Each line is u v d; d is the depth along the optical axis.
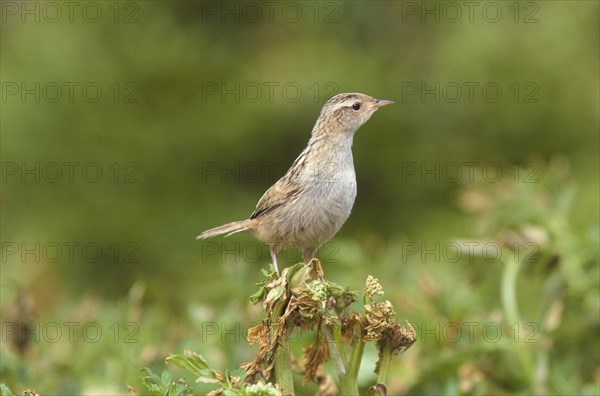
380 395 4.21
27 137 15.23
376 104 7.18
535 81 15.07
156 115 15.41
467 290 6.64
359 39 15.58
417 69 15.34
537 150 15.17
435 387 6.00
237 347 6.14
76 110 15.32
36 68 15.38
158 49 15.36
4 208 15.20
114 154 15.21
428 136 15.30
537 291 7.80
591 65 15.12
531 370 6.04
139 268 14.95
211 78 15.39
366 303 4.20
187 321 7.06
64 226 15.02
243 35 15.66
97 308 7.13
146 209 15.15
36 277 14.09
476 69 15.12
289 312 4.11
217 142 15.20
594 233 6.80
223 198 15.21
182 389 4.14
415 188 15.26
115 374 5.89
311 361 4.50
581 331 6.91
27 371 5.89
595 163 14.55
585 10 15.13
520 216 7.17
